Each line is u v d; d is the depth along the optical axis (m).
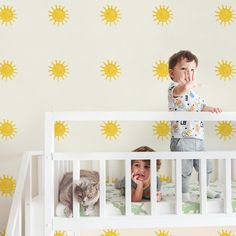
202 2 2.87
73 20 2.81
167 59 2.83
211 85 2.85
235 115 2.00
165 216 1.96
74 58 2.79
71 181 2.01
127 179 1.95
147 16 2.84
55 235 2.73
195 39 2.85
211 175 2.80
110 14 2.83
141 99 2.80
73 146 2.76
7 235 2.16
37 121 2.76
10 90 2.76
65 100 2.77
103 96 2.79
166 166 2.78
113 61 2.81
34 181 2.72
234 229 2.81
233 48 2.87
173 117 1.97
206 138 2.82
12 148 2.74
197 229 2.79
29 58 2.78
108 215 1.96
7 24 2.78
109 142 2.77
